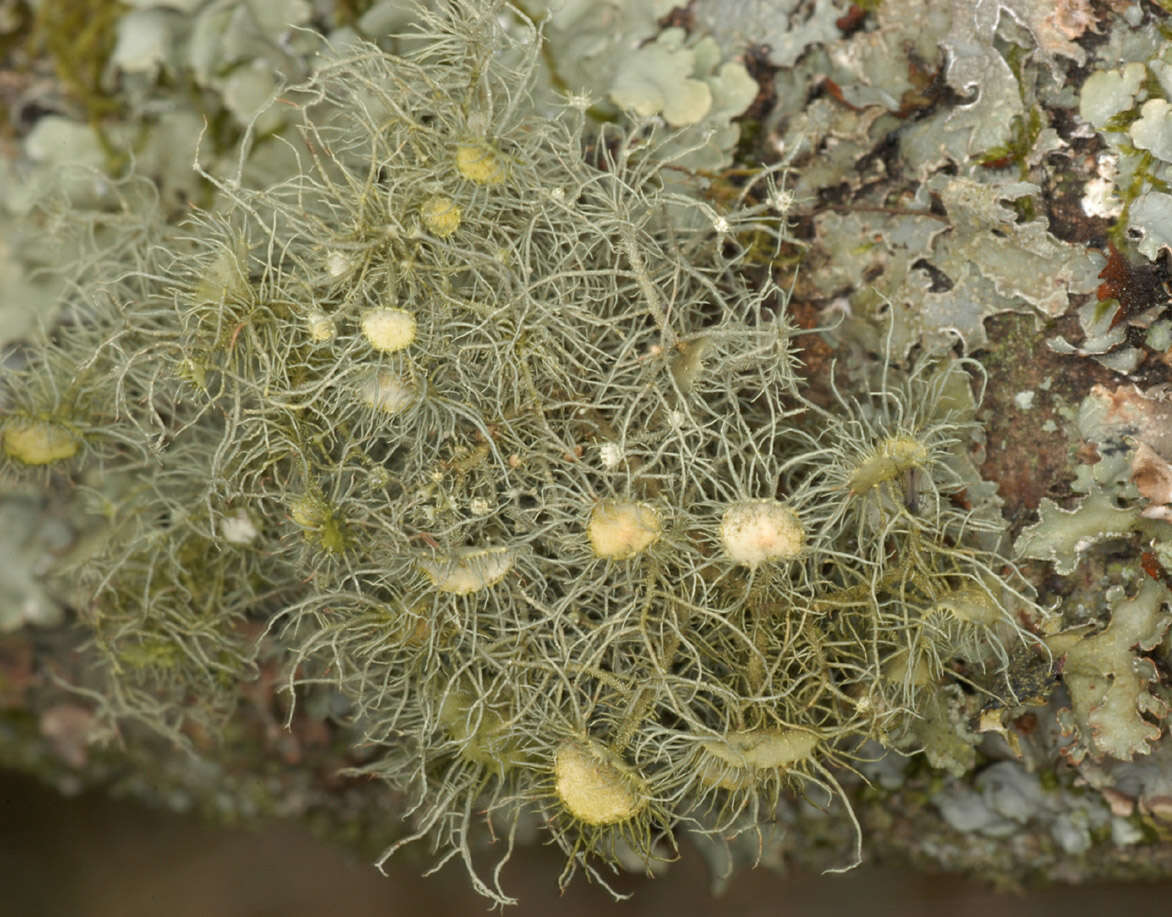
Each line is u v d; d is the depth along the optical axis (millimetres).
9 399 172
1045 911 176
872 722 164
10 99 176
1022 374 168
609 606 166
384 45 174
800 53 170
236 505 171
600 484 165
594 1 171
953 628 166
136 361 171
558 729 163
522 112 169
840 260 170
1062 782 174
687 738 163
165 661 175
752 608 164
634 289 167
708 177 172
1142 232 164
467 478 165
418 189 163
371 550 167
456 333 164
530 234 162
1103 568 167
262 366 165
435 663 166
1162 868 173
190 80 175
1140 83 164
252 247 165
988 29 166
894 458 162
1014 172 166
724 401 166
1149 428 166
